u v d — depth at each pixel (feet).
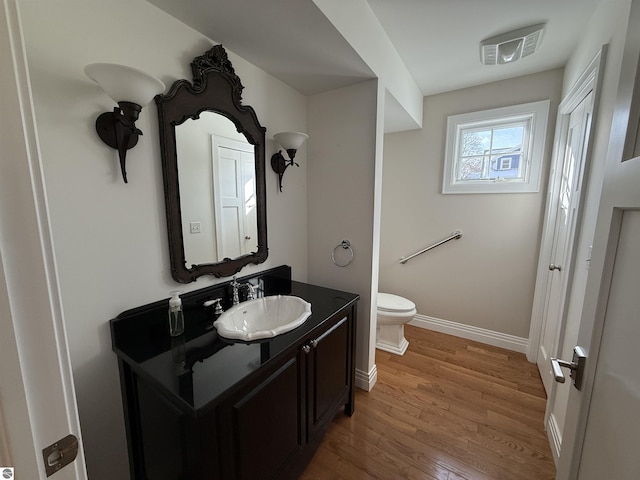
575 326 4.40
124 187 3.27
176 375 2.79
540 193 7.05
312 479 4.10
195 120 3.91
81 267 2.99
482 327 8.23
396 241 9.26
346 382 5.08
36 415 1.23
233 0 3.22
